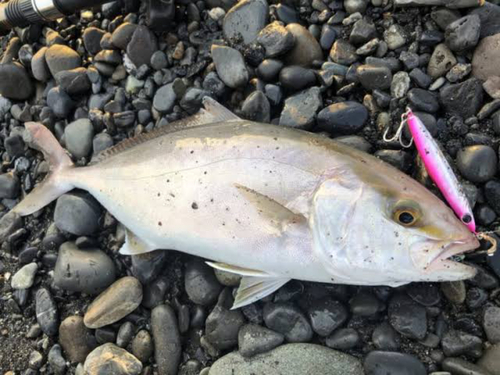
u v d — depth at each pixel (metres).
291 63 0.37
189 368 0.34
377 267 0.28
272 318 0.32
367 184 0.28
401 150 0.33
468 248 0.27
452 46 0.33
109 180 0.34
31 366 0.36
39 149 0.39
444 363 0.30
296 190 0.29
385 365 0.30
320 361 0.31
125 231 0.36
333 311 0.32
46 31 0.43
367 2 0.36
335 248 0.28
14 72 0.42
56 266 0.36
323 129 0.35
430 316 0.31
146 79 0.39
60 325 0.36
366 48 0.35
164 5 0.37
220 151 0.31
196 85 0.38
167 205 0.32
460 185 0.30
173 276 0.36
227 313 0.33
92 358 0.34
